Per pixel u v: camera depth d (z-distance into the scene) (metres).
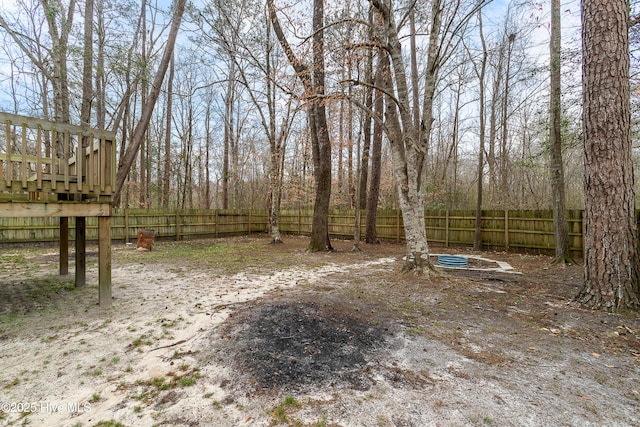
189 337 3.17
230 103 18.56
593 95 4.06
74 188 3.87
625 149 3.96
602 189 4.00
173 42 8.30
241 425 1.89
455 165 17.69
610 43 3.95
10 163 3.45
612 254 3.93
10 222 9.97
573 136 7.79
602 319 3.65
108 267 4.23
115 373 2.48
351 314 3.84
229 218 15.82
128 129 16.22
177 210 13.87
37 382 2.35
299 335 3.18
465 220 11.28
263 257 9.04
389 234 13.10
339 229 14.73
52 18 8.02
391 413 1.99
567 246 7.79
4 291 4.92
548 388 2.27
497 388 2.27
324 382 2.35
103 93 11.30
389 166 18.33
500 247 10.43
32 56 8.15
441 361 2.69
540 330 3.38
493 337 3.21
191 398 2.16
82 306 4.19
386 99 6.19
